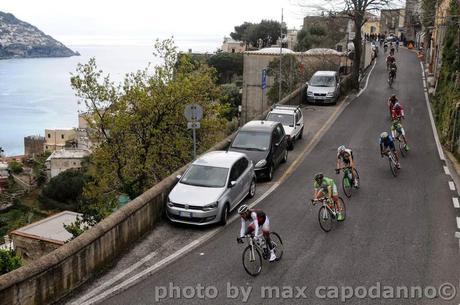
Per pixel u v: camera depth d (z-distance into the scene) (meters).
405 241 11.84
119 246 11.30
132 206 11.93
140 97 25.16
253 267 10.20
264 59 47.88
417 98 33.94
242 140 17.67
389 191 15.62
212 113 27.05
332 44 62.66
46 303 8.95
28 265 8.71
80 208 27.75
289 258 11.03
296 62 44.09
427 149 21.02
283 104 27.89
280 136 18.81
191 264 10.84
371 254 11.16
